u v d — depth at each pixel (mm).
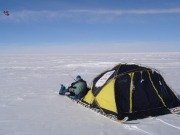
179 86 11648
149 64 28922
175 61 35531
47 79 16094
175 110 6859
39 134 5660
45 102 8836
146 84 7078
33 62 40375
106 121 6410
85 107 7828
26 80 15797
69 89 9125
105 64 31734
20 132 5840
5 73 20938
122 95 6836
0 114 7410
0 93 10977
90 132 5656
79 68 25188
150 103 6938
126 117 6293
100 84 7551
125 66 7387
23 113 7473
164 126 5852
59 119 6754
